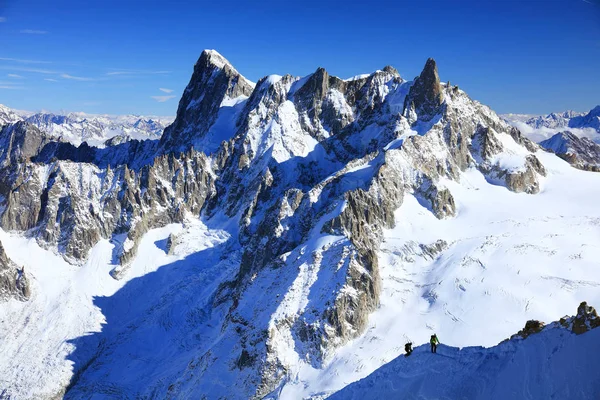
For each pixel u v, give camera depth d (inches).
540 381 1466.5
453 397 1640.0
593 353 1423.5
